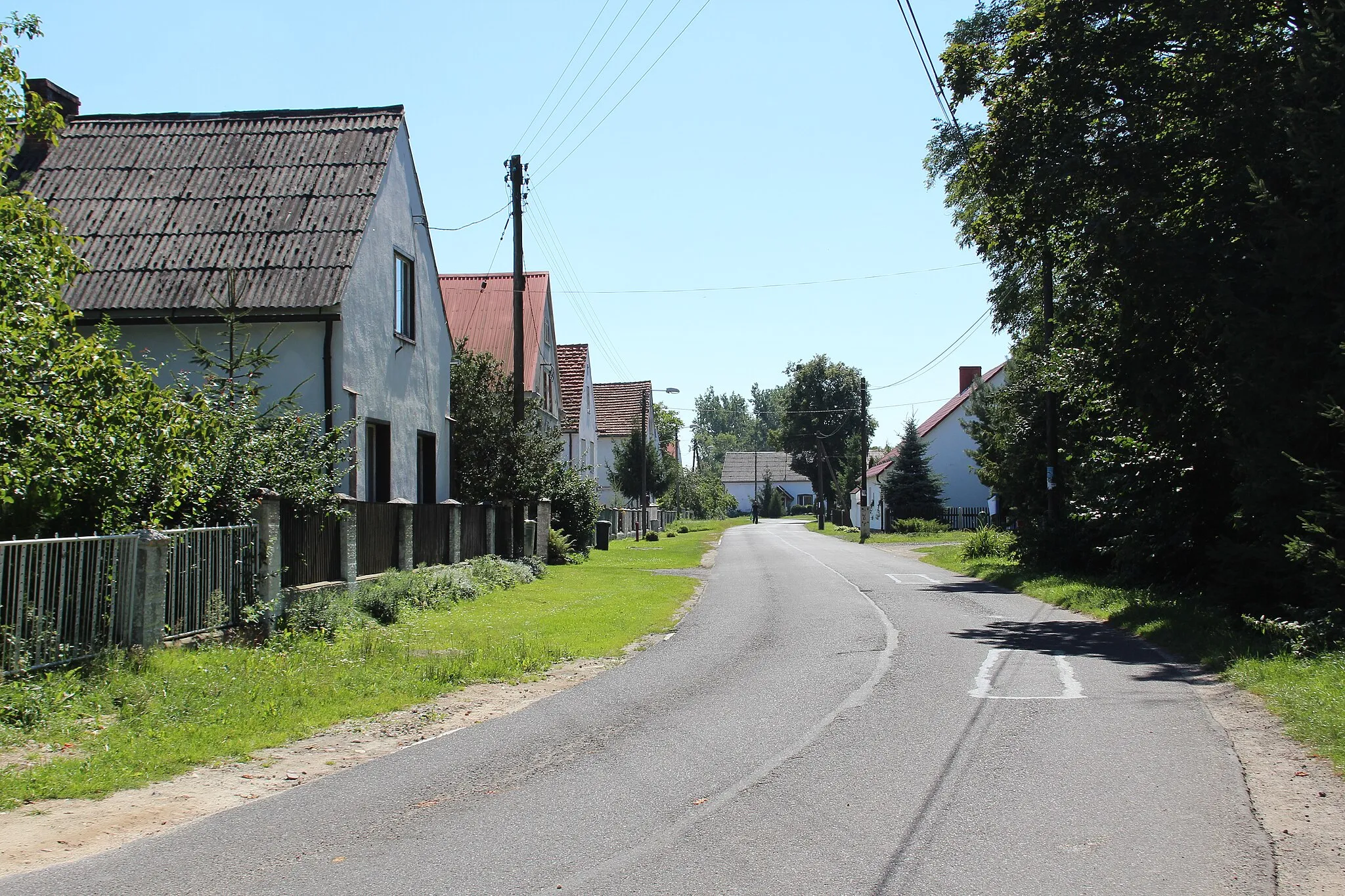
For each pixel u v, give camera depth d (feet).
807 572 90.79
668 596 67.97
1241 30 47.98
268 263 57.21
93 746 25.41
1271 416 39.63
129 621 34.19
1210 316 43.57
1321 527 34.88
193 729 27.17
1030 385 89.76
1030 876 15.69
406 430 67.82
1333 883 15.26
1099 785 20.68
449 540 69.05
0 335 32.68
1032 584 69.62
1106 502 62.90
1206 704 28.89
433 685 34.27
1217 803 19.34
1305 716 25.21
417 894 15.64
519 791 21.52
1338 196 36.68
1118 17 53.72
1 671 28.68
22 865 17.51
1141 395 52.21
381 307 63.00
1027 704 29.30
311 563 47.16
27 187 61.16
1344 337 36.32
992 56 59.72
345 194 61.11
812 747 24.49
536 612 56.75
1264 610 42.96
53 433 33.76
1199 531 56.34
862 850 17.02
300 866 17.08
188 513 39.73
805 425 325.42
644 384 225.56
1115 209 51.62
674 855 17.06
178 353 55.93
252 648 39.32
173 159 63.67
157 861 17.56
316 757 25.53
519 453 85.71
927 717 27.58
